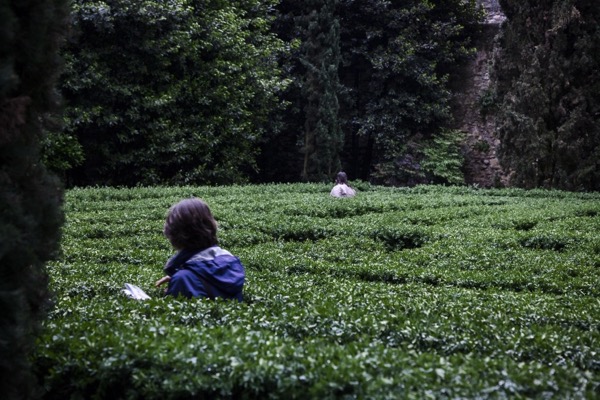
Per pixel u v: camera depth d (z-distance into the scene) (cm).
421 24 2694
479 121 2717
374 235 969
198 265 419
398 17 2648
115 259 733
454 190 2017
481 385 252
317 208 1255
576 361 320
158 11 1956
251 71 2286
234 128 2200
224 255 429
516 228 1074
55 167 1883
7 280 268
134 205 1298
